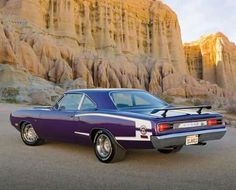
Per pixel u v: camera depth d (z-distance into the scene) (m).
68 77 51.16
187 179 4.85
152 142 5.16
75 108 6.64
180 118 5.40
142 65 72.69
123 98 6.30
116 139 5.66
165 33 90.75
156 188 4.40
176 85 70.00
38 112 7.43
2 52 42.56
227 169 5.48
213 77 109.38
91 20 75.44
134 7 85.56
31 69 48.38
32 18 62.22
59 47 57.44
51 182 4.69
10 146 7.71
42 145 7.81
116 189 4.36
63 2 68.69
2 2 65.75
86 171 5.34
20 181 4.73
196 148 7.49
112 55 72.19
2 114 17.61
